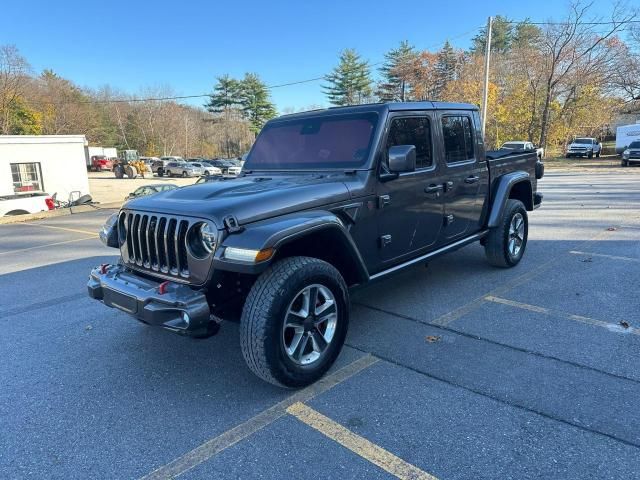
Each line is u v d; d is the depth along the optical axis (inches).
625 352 137.1
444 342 148.6
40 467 96.7
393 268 158.1
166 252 121.4
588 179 743.7
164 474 93.5
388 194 150.7
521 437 100.1
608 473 88.7
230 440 103.5
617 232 308.7
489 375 126.6
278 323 113.2
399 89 2482.8
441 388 121.2
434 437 101.3
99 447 102.8
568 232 315.0
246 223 114.3
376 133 148.3
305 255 136.2
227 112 3213.6
